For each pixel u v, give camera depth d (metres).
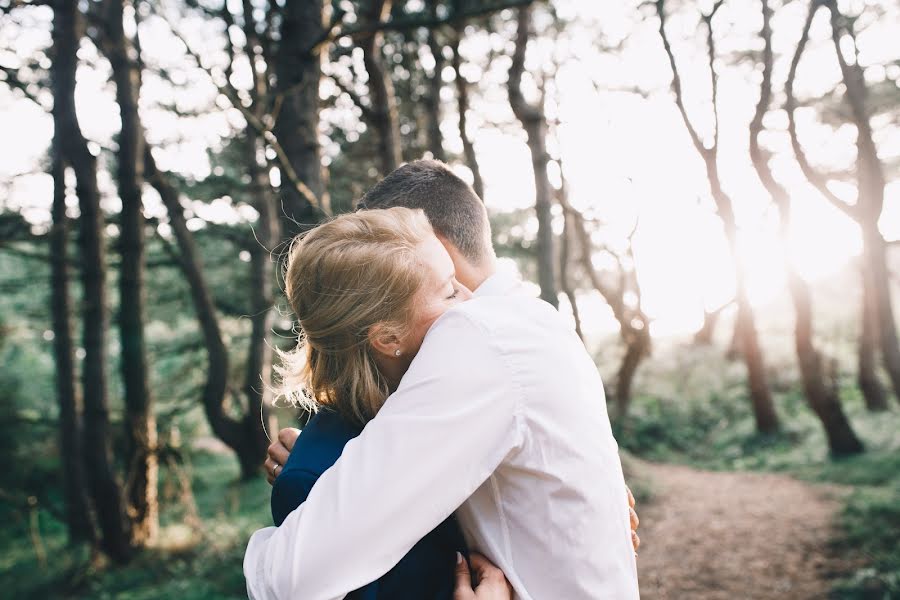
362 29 3.74
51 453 11.84
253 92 7.54
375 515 0.95
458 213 1.45
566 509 1.05
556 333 1.16
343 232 1.14
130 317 8.55
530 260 14.55
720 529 7.72
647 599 6.13
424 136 9.77
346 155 9.23
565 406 1.08
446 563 1.13
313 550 0.93
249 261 11.80
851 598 5.32
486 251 1.49
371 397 1.15
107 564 7.81
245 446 10.86
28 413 13.79
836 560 6.16
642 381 18.80
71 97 7.63
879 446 11.29
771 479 10.57
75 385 8.58
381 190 1.53
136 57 8.58
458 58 6.34
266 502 9.84
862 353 14.01
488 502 1.11
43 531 10.27
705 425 16.28
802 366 11.56
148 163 9.15
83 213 7.90
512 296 1.20
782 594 5.73
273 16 5.01
